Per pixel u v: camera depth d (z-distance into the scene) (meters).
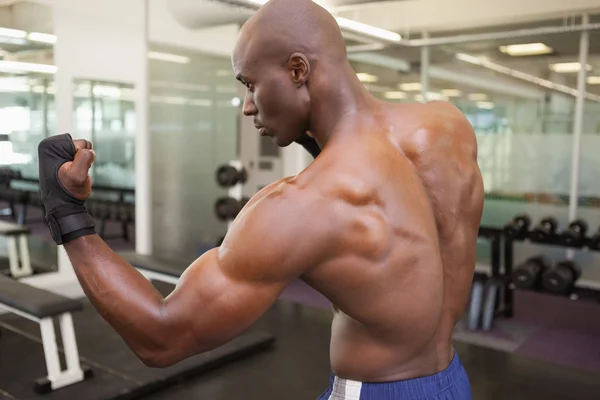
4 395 2.27
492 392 2.33
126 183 4.41
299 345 2.89
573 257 4.58
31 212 3.85
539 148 4.67
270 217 0.72
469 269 0.91
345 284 0.76
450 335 0.91
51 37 3.69
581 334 3.50
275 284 0.73
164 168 4.79
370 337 0.82
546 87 4.58
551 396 2.30
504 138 4.84
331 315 3.41
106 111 4.11
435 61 5.10
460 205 0.88
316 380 2.45
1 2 3.46
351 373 0.84
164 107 4.71
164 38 4.46
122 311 0.73
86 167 0.73
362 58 5.44
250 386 2.38
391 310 0.78
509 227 3.58
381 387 0.83
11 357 2.71
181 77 4.78
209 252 0.76
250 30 0.81
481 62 4.87
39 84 3.69
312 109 0.83
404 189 0.80
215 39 4.88
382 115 0.87
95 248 0.75
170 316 0.73
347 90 0.83
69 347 2.37
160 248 4.80
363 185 0.75
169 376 2.38
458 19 4.69
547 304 4.18
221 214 4.81
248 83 0.83
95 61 3.94
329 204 0.74
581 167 4.46
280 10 0.80
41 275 3.77
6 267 3.86
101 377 2.41
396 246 0.76
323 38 0.80
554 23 4.45
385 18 5.04
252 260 0.72
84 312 3.43
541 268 3.52
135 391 2.28
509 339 3.40
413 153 0.85
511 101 4.77
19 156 3.71
